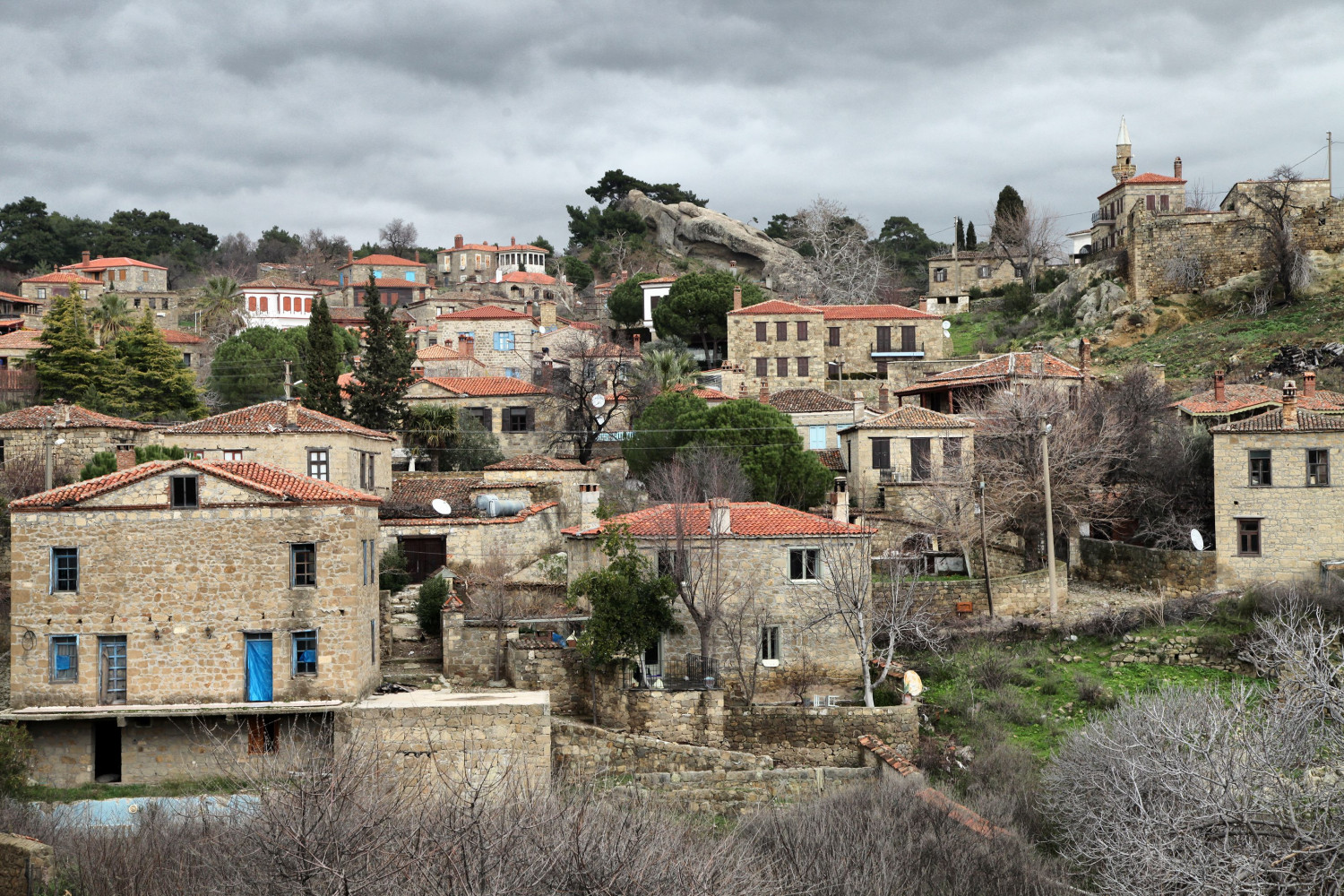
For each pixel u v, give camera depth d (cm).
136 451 4781
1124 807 2869
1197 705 3212
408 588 4759
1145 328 9194
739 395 7706
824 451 6500
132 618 3394
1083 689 4131
